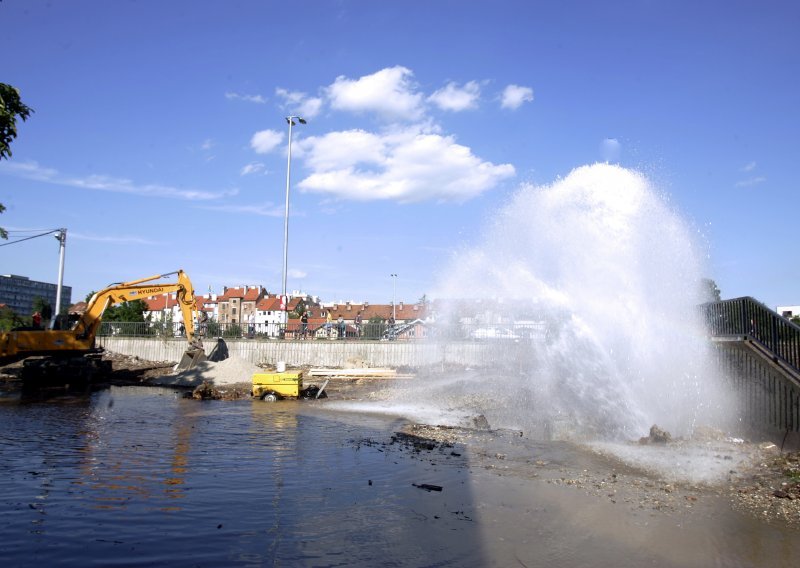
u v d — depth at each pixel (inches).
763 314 665.6
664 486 482.3
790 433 596.4
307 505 427.2
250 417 923.4
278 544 347.6
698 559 332.8
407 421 882.8
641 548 348.2
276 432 768.3
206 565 315.3
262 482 493.4
